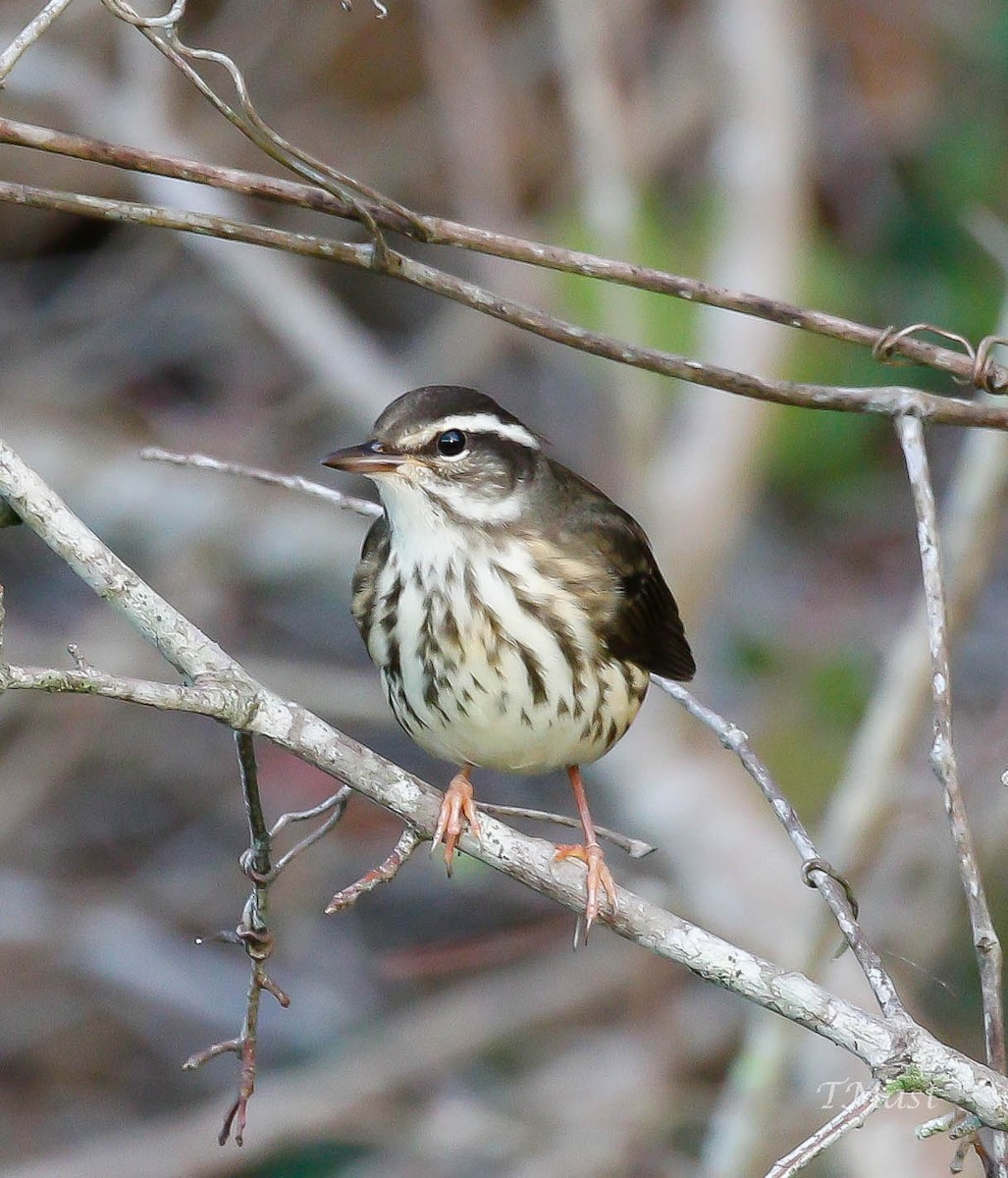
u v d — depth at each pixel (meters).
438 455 7.70
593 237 13.36
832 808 11.65
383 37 15.35
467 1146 11.86
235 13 15.16
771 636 14.61
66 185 15.39
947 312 14.21
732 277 13.63
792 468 14.05
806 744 13.09
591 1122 11.83
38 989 13.95
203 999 13.91
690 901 11.47
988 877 11.68
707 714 6.91
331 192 5.95
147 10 14.29
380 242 6.03
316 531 14.60
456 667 7.63
